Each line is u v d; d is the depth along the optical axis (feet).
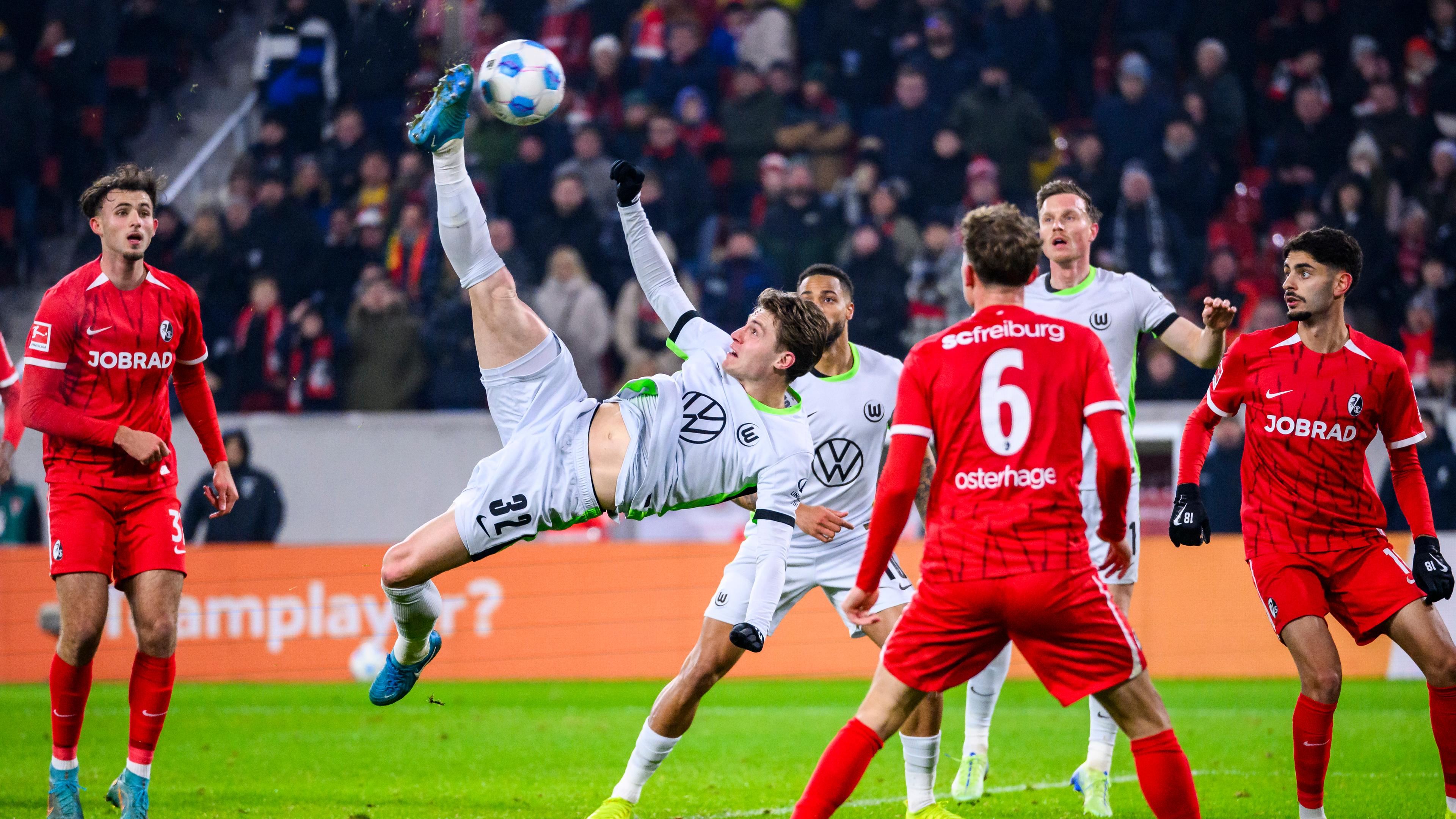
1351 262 34.76
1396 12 100.89
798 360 33.45
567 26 105.09
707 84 101.71
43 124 99.25
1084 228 42.04
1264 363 36.04
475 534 32.55
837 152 96.84
